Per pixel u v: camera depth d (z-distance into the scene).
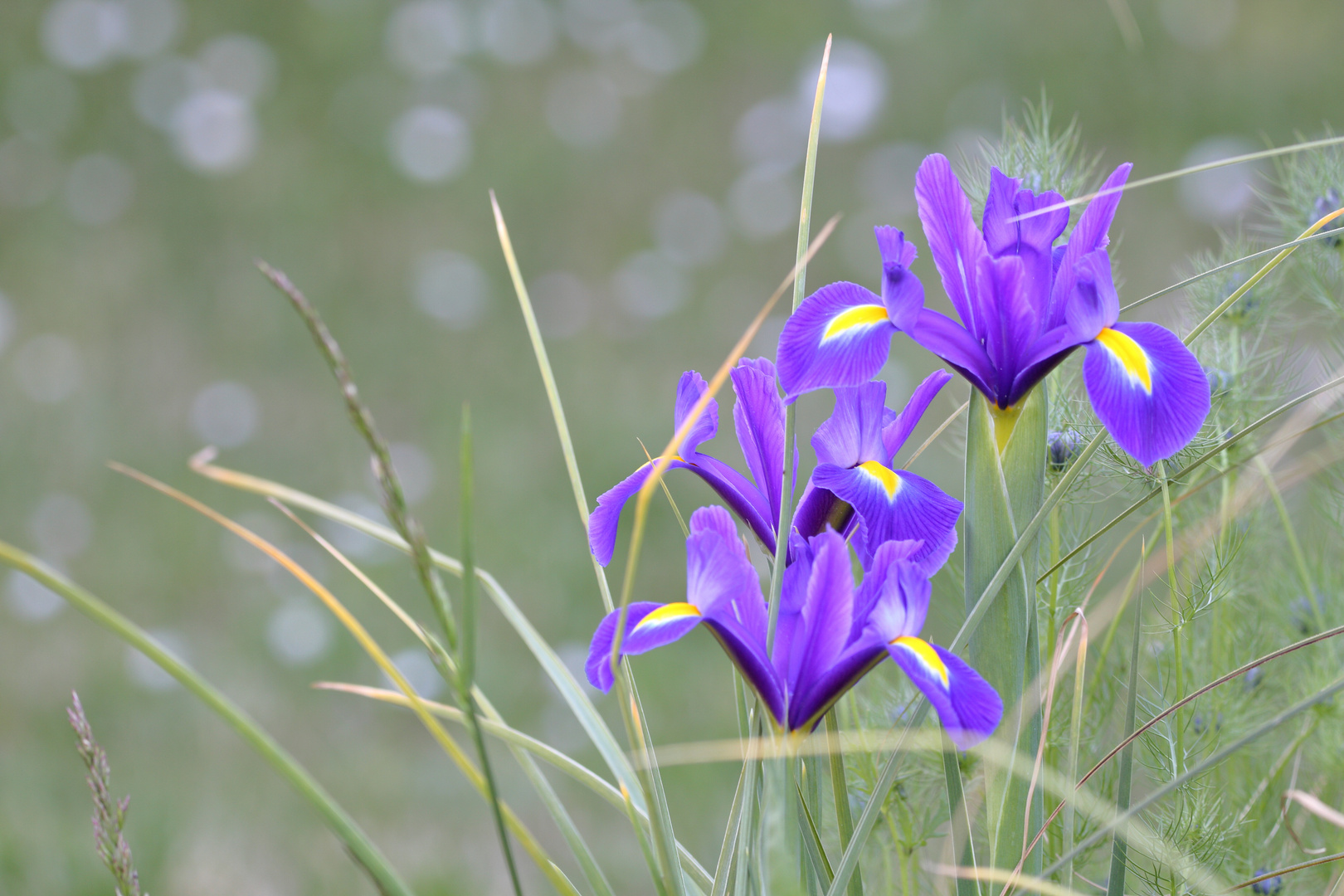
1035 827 2.30
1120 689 2.43
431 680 4.71
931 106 8.80
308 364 7.19
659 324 7.49
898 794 2.41
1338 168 2.46
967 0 9.62
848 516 2.32
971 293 2.31
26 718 4.63
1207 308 2.45
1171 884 2.35
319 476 6.29
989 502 2.30
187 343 7.36
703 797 4.04
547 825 4.05
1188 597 2.38
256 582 5.50
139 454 6.38
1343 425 2.45
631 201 8.55
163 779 4.26
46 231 8.18
